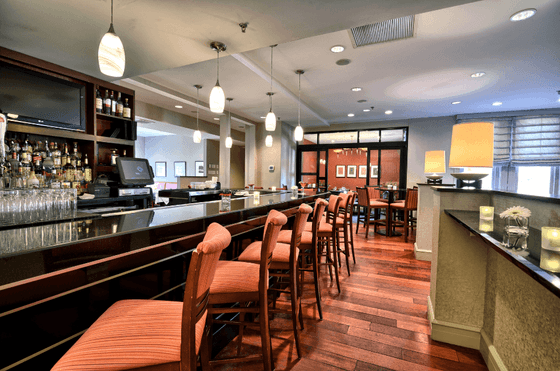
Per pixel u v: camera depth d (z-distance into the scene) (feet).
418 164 25.54
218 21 7.52
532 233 4.42
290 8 6.98
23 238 3.93
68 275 3.81
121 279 4.57
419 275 11.27
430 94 17.72
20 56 9.29
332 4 6.79
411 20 9.35
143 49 9.16
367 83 15.75
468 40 10.68
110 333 2.99
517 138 21.58
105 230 4.56
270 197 12.26
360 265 12.60
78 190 10.76
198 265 2.84
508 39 10.57
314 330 7.15
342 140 29.27
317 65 13.29
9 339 3.28
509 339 5.16
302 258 10.22
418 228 13.74
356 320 7.69
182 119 24.80
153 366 2.80
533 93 17.20
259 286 4.77
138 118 21.11
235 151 38.93
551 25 9.57
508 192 5.54
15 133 9.82
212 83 15.64
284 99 18.49
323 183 30.19
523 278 4.73
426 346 6.59
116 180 12.98
